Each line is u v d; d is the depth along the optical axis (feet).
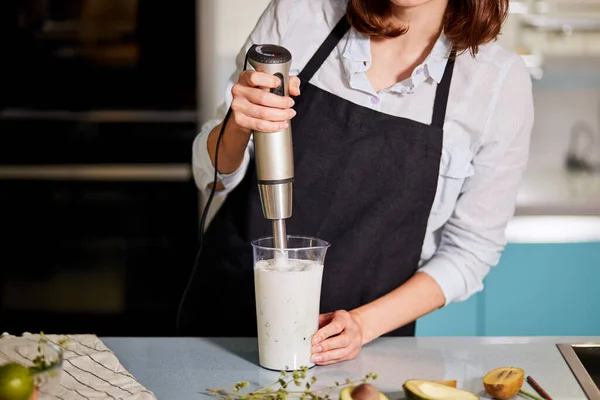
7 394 3.24
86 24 10.46
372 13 5.21
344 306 5.55
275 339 4.41
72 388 4.07
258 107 4.25
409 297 5.23
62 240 10.74
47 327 10.82
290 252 4.42
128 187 10.66
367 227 5.40
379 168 5.35
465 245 5.53
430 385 3.97
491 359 4.69
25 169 10.68
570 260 8.93
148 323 10.81
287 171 4.34
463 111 5.35
